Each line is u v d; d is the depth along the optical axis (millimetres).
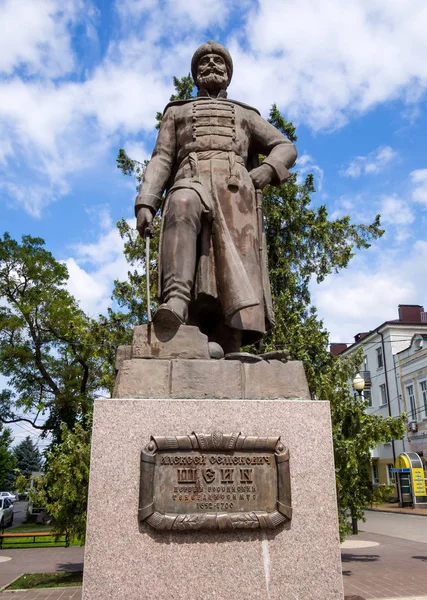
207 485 2463
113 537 2348
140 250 11938
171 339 2834
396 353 27781
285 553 2443
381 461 28703
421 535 14227
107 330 12086
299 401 2719
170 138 3637
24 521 22062
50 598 7309
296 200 12359
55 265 20906
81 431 8516
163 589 2303
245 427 2623
